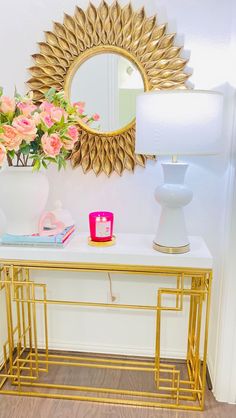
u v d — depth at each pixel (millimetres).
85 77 1767
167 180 1560
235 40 1544
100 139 1806
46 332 1854
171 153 1396
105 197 1877
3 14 1750
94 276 1930
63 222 1745
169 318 1930
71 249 1603
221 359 1662
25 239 1603
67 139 1521
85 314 1988
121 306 1662
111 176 1847
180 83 1704
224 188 1739
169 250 1553
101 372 1893
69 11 1713
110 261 1566
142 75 1723
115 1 1662
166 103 1368
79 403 1682
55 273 1952
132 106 1763
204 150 1411
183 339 1947
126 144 1797
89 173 1857
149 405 1662
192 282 1730
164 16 1666
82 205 1902
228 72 1666
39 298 1993
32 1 1723
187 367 1896
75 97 1789
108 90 1765
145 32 1682
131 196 1857
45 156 1504
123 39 1701
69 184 1885
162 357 1971
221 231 1770
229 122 1666
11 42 1773
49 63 1762
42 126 1429
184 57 1687
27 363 1934
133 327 1972
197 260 1516
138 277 1899
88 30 1712
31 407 1655
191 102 1360
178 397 1651
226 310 1619
